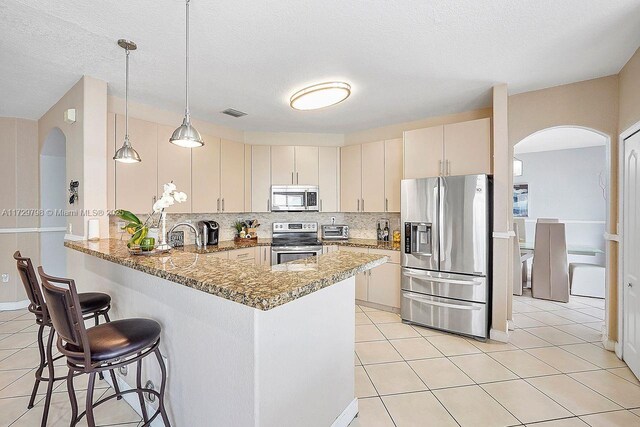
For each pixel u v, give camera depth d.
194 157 3.66
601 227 5.68
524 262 5.07
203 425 1.44
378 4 1.69
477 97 3.13
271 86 2.80
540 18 1.83
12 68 2.41
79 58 2.26
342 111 3.56
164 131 3.36
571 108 2.81
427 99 3.18
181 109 3.44
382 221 4.45
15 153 3.83
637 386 2.16
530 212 6.31
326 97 2.86
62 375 2.30
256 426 1.20
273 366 1.28
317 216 4.79
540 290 4.34
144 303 1.83
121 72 2.49
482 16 1.80
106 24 1.85
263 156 4.34
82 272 2.54
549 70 2.54
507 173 2.87
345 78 2.65
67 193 2.80
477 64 2.43
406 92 2.98
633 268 2.30
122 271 2.03
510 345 2.84
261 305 1.02
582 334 3.09
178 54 2.21
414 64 2.41
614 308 2.70
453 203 3.10
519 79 2.71
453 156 3.29
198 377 1.46
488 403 1.99
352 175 4.37
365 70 2.50
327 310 1.63
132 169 3.06
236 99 3.13
